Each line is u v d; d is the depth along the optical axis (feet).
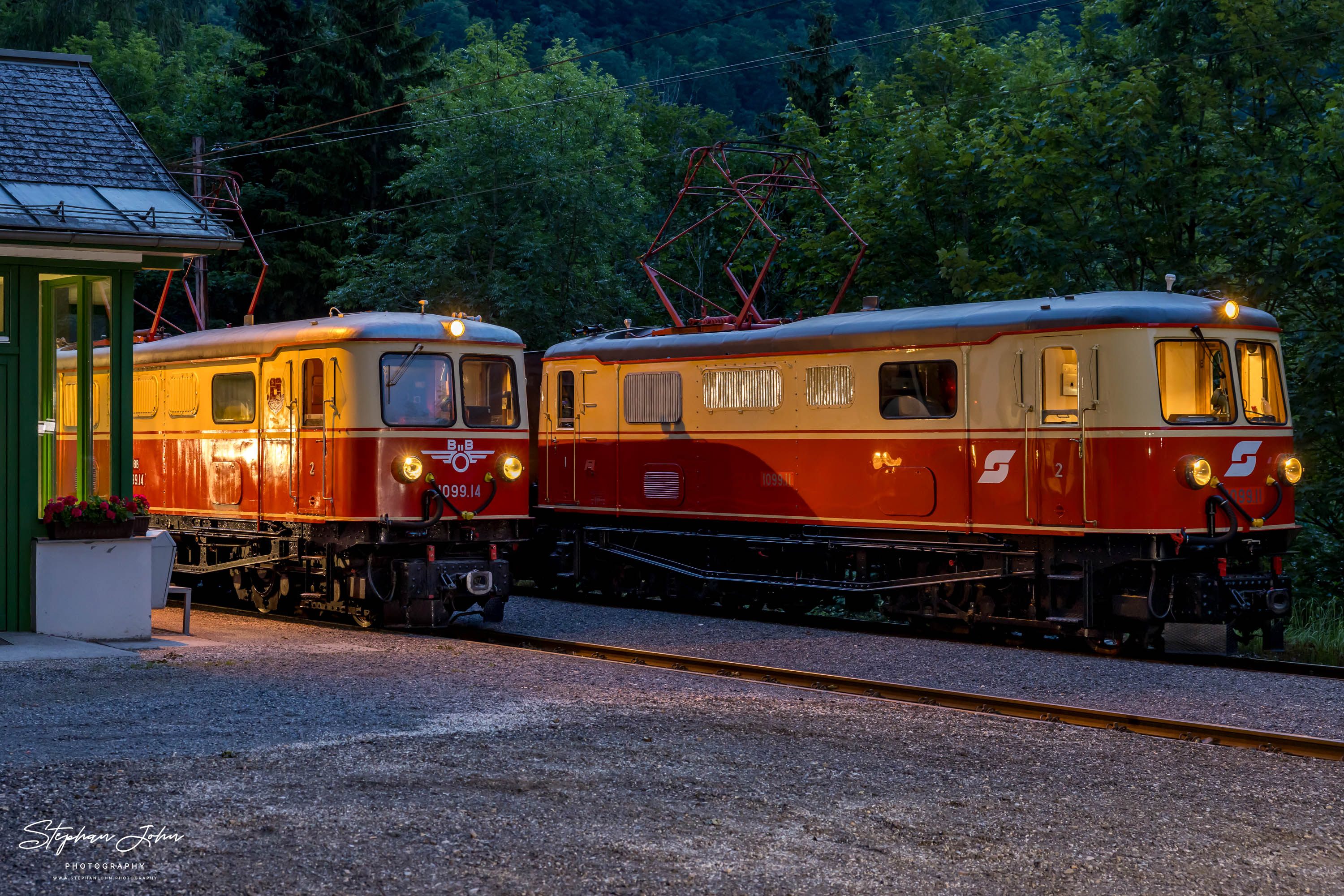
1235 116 68.80
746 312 53.72
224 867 17.78
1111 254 68.59
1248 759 26.68
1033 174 67.87
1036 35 143.64
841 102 153.28
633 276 122.62
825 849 19.65
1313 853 20.20
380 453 45.11
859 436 47.16
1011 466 42.91
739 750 26.00
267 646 38.83
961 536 44.86
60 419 40.11
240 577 52.65
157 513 54.54
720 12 343.46
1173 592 41.42
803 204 93.20
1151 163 66.18
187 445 53.01
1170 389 41.14
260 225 135.64
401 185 111.65
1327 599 60.03
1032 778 24.39
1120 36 79.61
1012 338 42.88
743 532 51.85
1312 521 62.49
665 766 24.36
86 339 40.70
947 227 78.02
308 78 133.59
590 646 41.42
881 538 47.11
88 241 38.93
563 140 106.52
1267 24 64.49
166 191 42.29
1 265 39.19
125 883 17.07
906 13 234.99
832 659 39.93
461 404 46.98
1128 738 28.48
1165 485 40.32
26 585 39.17
